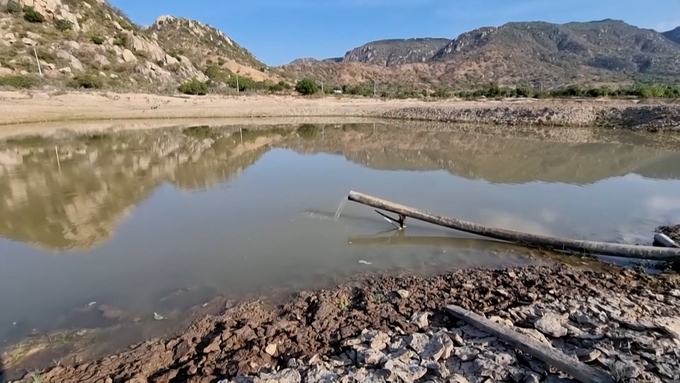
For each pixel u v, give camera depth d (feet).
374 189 38.75
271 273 20.62
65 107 105.09
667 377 11.23
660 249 20.71
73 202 33.88
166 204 33.50
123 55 197.67
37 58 144.97
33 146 64.13
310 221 28.96
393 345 13.55
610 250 21.68
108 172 46.16
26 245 24.68
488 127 101.55
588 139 75.20
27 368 13.41
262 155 60.39
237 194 36.83
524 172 47.06
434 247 24.23
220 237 25.82
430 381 11.43
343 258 22.52
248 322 15.61
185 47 346.33
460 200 34.68
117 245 24.52
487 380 11.46
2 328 15.87
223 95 167.02
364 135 86.12
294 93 200.44
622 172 46.52
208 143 72.33
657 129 83.66
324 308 16.49
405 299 17.42
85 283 19.63
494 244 24.58
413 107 138.72
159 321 16.24
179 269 21.13
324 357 13.09
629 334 13.53
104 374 12.85
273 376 11.96
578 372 11.04
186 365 13.05
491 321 14.38
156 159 55.16
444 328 14.47
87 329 15.74
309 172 47.75
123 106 117.50
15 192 36.99
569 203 33.47
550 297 17.33
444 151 63.21
